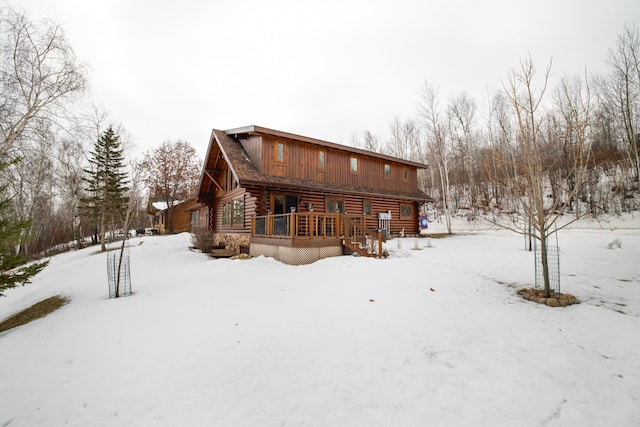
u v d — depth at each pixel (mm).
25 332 5379
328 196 16578
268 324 4840
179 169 36469
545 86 6027
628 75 22359
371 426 2521
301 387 3107
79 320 5535
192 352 3938
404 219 21516
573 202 24219
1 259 6051
